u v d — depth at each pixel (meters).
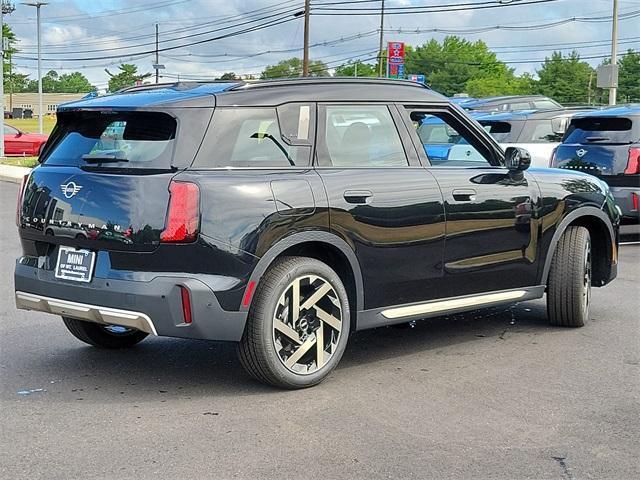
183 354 6.14
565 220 6.70
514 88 129.25
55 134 5.65
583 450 4.31
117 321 4.95
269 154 5.23
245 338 5.07
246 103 5.21
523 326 7.00
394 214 5.58
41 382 5.44
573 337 6.63
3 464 4.12
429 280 5.86
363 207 5.43
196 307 4.80
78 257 5.12
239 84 5.32
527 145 13.78
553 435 4.51
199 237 4.80
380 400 5.08
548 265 6.68
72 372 5.67
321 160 5.43
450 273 5.97
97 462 4.14
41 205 5.31
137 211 4.86
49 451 4.28
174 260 4.82
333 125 5.56
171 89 5.43
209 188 4.86
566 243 6.78
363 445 4.36
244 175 5.05
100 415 4.82
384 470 4.05
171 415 4.81
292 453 4.25
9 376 5.57
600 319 7.27
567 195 6.71
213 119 5.07
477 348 6.30
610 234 7.16
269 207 5.02
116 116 5.28
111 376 5.58
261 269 4.99
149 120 5.14
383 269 5.60
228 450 4.29
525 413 4.86
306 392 5.23
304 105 5.45
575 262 6.74
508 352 6.19
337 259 5.52
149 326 4.84
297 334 5.21
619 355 6.11
